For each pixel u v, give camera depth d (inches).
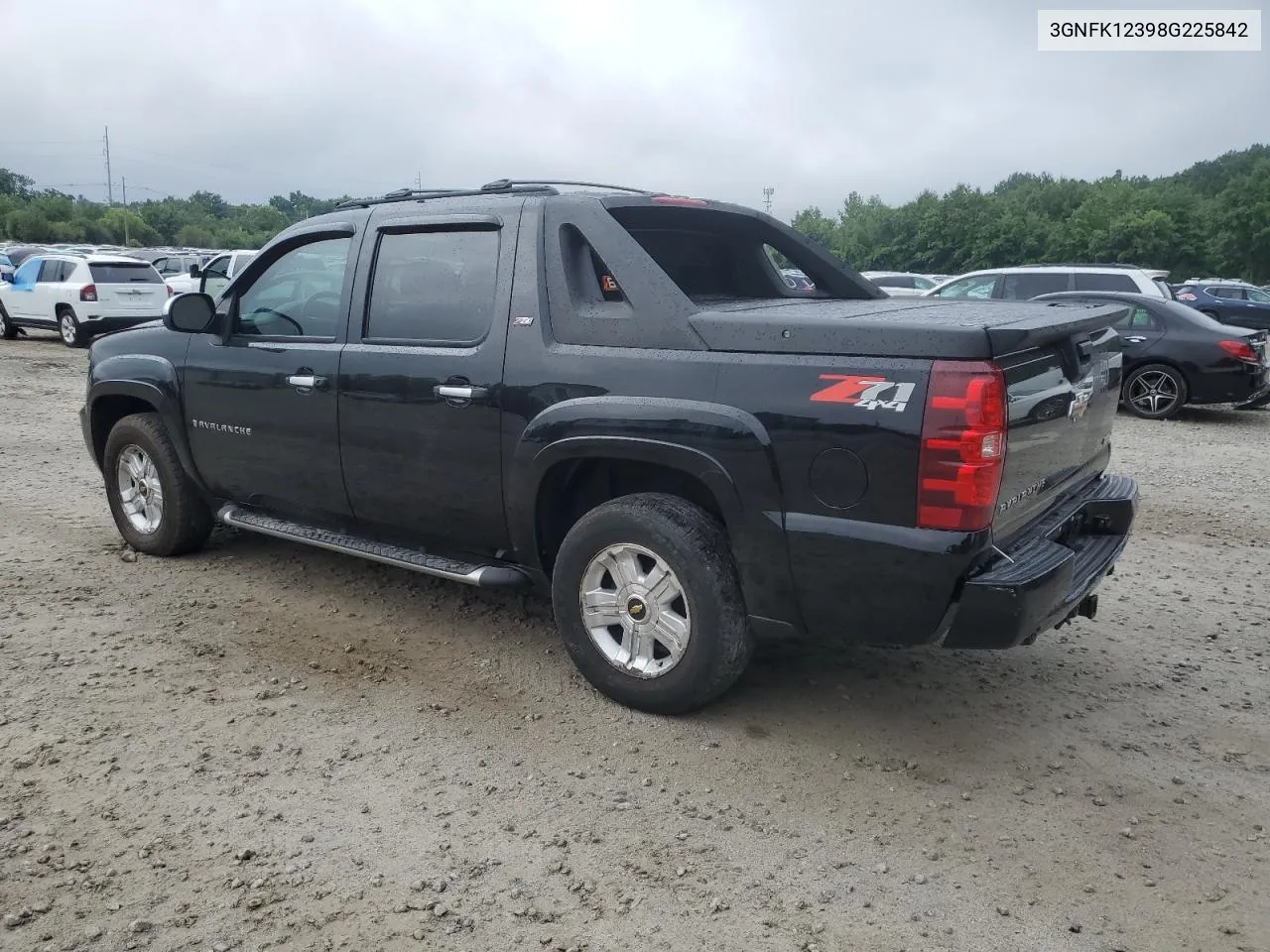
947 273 3196.4
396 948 104.2
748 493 138.6
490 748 145.9
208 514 225.1
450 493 170.7
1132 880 118.3
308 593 208.5
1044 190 3705.7
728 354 142.0
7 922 106.0
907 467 127.3
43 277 768.9
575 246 160.9
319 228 191.3
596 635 158.4
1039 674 176.1
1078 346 151.2
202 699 158.7
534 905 111.4
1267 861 122.6
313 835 123.3
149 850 119.3
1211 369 477.7
